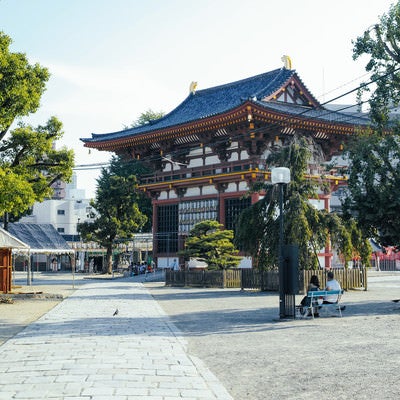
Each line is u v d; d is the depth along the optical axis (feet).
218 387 32.63
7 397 29.58
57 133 119.03
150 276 199.41
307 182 130.72
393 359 41.14
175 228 208.64
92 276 243.60
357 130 91.71
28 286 158.40
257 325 65.31
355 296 112.06
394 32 86.53
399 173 81.82
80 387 31.91
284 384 34.30
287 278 71.92
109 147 225.76
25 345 47.88
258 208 130.72
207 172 194.70
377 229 86.84
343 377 35.53
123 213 258.98
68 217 422.41
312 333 57.21
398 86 88.02
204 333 58.49
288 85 192.13
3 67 94.38
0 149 113.80
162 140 207.51
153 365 38.88
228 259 151.94
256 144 180.55
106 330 58.65
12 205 97.60
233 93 212.64
